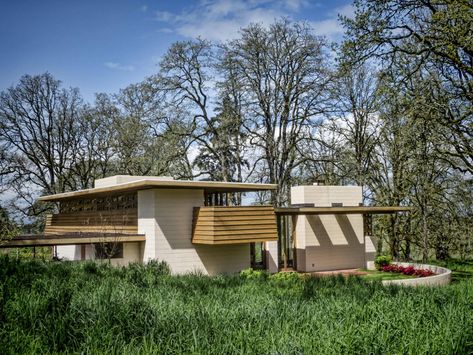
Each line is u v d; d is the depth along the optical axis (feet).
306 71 93.20
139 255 59.88
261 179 102.01
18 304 19.52
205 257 59.93
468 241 82.58
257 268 65.82
